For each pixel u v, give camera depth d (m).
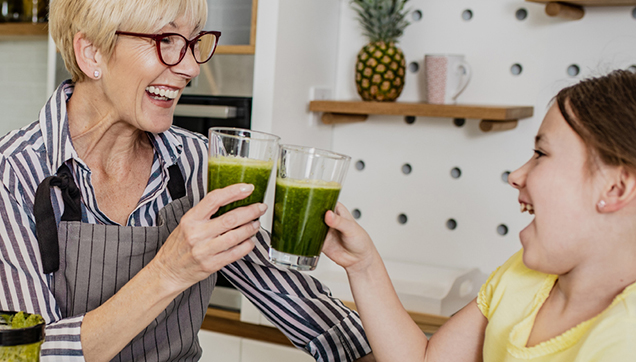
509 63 1.99
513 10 1.98
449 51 2.07
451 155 2.09
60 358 0.92
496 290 0.95
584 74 1.89
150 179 1.20
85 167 1.08
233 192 0.80
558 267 0.78
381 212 2.21
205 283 1.25
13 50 2.42
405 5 2.12
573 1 1.77
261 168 0.81
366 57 1.97
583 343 0.71
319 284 1.29
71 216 1.08
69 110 1.15
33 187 1.06
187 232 0.82
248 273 1.25
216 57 1.97
